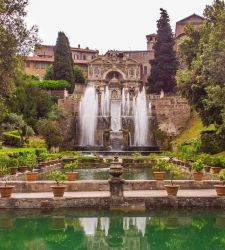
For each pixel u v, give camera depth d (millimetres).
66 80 88125
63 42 88938
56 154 48594
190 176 31938
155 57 88875
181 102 72875
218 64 34156
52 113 69438
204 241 14242
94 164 45531
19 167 32656
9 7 29141
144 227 16344
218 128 40062
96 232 15633
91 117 73812
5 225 16578
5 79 29188
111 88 88500
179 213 18719
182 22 109000
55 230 15938
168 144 70312
